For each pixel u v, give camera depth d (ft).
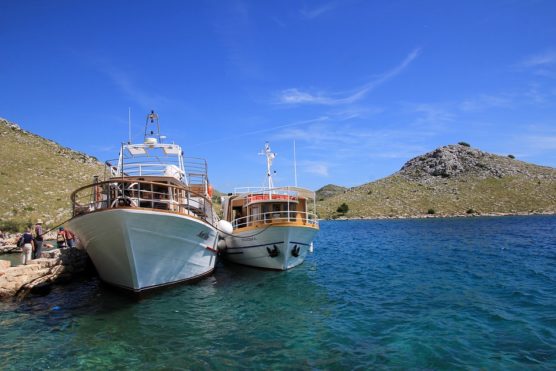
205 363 32.37
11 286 55.77
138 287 54.39
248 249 80.43
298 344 36.40
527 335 37.09
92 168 291.79
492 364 30.76
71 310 49.47
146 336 39.37
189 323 43.65
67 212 186.91
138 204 56.03
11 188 201.67
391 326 40.98
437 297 53.67
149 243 53.83
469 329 39.32
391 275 72.64
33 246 72.08
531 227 204.44
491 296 53.57
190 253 62.18
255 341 37.47
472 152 551.59
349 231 219.61
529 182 449.89
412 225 261.44
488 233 171.63
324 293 58.18
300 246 80.07
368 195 476.54
